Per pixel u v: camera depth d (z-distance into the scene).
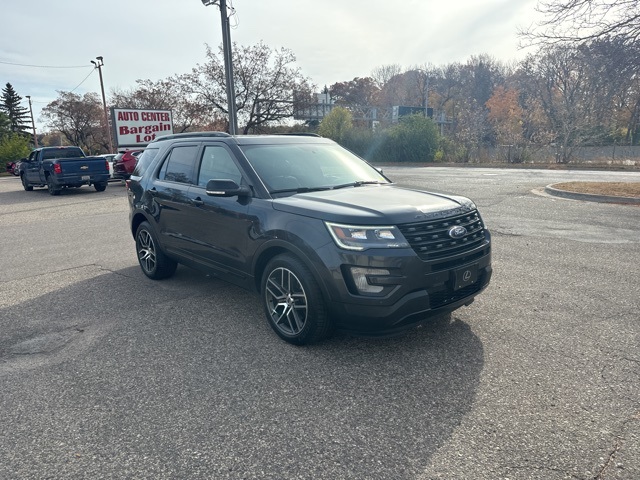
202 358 3.75
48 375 3.54
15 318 4.77
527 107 52.59
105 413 3.01
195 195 4.86
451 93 82.75
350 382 3.30
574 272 5.78
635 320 4.25
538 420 2.79
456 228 3.64
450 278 3.58
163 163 5.64
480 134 41.16
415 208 3.62
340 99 88.88
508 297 4.93
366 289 3.39
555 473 2.35
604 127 29.75
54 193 18.31
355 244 3.40
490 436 2.66
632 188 12.80
